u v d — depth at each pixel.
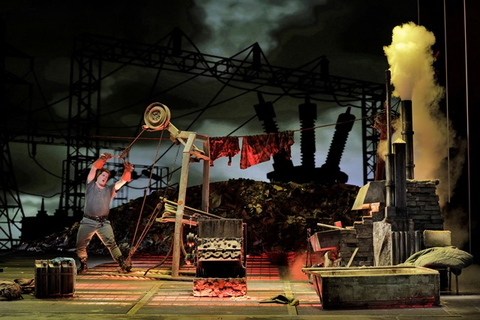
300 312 7.15
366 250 9.52
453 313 6.98
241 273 8.74
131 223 17.55
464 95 10.93
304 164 24.12
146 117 11.15
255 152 11.79
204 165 11.70
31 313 7.10
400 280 7.35
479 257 10.55
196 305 7.71
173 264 10.45
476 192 10.59
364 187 9.80
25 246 19.34
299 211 16.36
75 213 23.69
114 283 9.99
